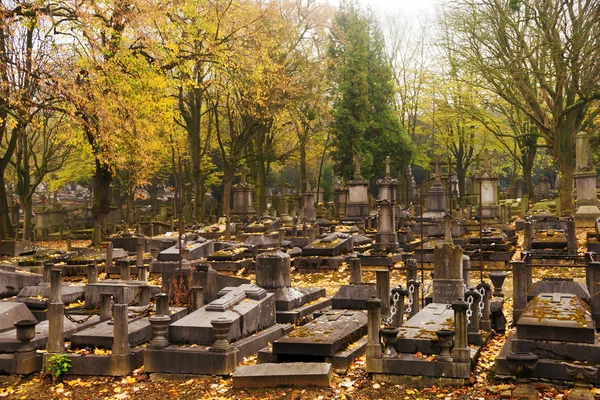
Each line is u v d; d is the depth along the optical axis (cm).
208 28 3447
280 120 4788
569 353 921
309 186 4238
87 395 1075
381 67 6034
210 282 1644
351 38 5900
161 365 1118
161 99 3097
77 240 4881
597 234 2223
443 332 978
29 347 1179
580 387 832
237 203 4597
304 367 1025
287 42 5041
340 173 5944
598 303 1141
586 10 3095
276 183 8244
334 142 5994
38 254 2542
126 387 1096
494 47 3556
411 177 6625
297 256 2481
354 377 1034
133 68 2917
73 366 1151
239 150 4691
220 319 1119
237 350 1128
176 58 3228
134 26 2862
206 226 3703
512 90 3606
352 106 5834
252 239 2645
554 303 1052
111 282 1658
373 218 3753
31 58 2567
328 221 3938
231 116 4775
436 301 1372
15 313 1388
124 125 2820
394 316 1228
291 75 4984
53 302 1178
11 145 3266
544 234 2288
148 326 1255
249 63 3728
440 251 1379
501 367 964
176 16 3291
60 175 5544
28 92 2619
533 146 4756
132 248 2973
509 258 2159
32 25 2670
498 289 1409
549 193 5516
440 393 947
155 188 7038
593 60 3064
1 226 3250
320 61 5269
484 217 3506
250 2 4391
